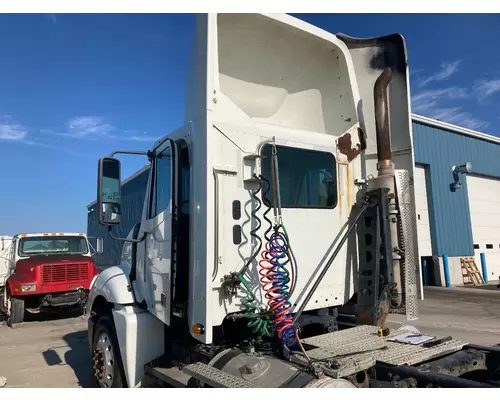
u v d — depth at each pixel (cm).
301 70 416
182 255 326
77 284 1018
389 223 360
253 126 332
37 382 534
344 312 408
